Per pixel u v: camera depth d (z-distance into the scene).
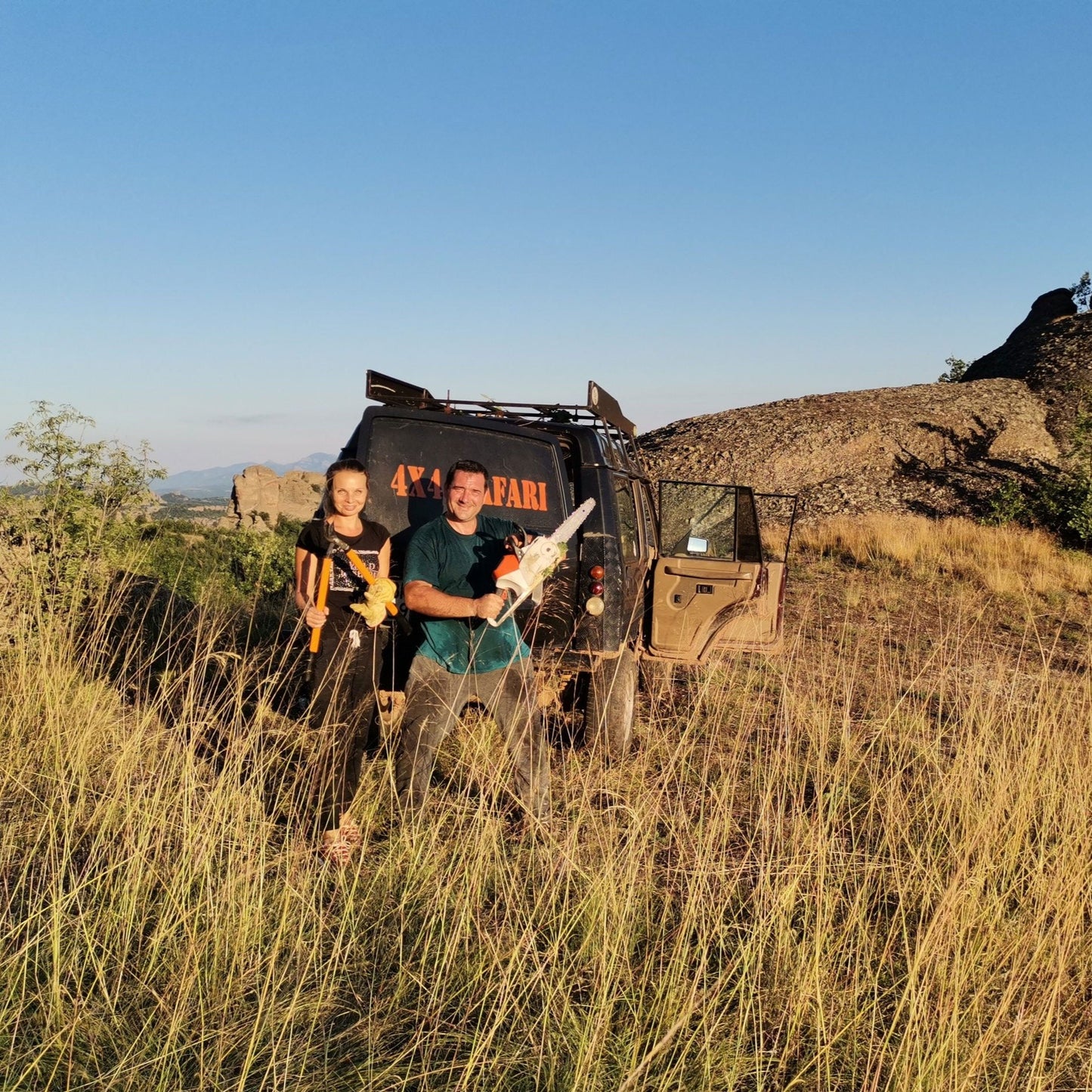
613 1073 2.70
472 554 4.05
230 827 3.65
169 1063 2.60
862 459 26.75
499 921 3.44
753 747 5.54
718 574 6.21
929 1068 2.72
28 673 5.27
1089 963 3.40
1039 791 4.59
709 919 3.46
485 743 4.46
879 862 4.02
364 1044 2.76
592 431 5.47
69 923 3.15
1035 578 15.41
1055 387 32.47
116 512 7.02
